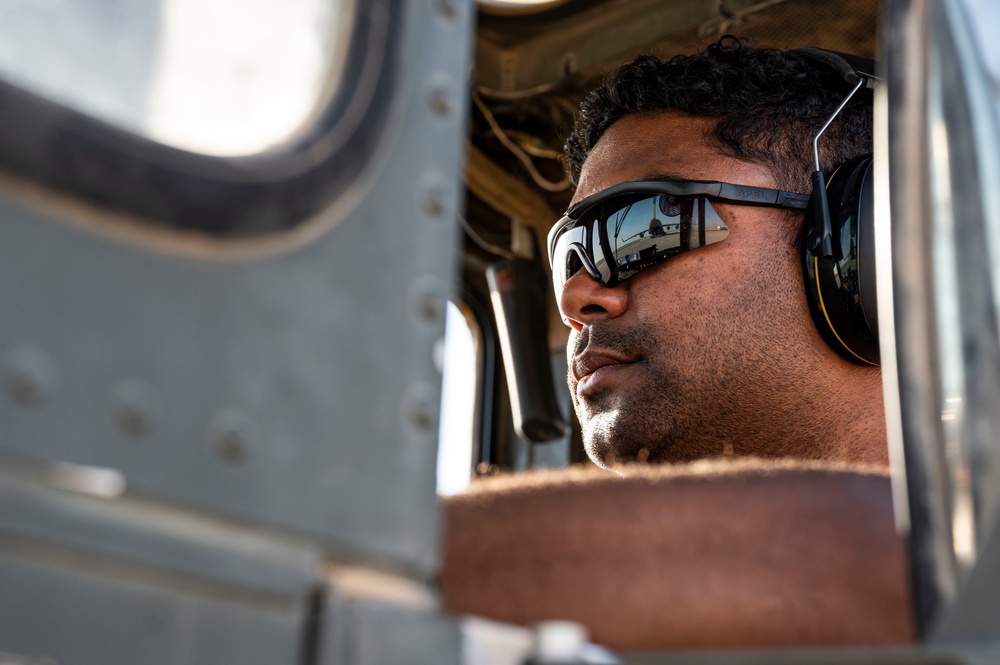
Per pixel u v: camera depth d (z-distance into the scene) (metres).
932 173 0.74
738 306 1.69
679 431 1.69
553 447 2.34
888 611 0.90
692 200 1.72
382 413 0.58
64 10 0.54
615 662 0.61
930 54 0.76
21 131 0.46
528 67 2.20
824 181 1.64
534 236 2.37
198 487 0.50
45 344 0.47
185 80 0.57
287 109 0.59
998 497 0.65
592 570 0.92
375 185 0.60
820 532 0.93
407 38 0.64
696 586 0.90
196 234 0.51
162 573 0.50
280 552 0.53
